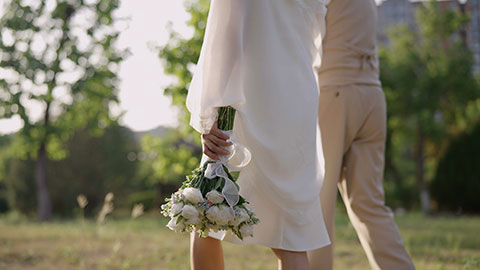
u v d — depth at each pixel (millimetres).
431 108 22938
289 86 1936
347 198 2746
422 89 22750
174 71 11523
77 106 21719
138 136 30625
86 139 26984
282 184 1891
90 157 26891
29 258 4699
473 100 22969
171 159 14016
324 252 2621
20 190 26719
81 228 7590
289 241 1903
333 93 2652
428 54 23297
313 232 1964
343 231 7062
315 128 2000
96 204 27016
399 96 23328
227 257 4707
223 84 1817
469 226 8602
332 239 2646
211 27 1869
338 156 2650
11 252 4973
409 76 23266
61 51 20484
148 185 30344
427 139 24078
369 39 2697
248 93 1911
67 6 20344
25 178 26703
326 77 2689
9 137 31328
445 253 4762
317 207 1995
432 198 20328
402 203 23734
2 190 32250
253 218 1736
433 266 3975
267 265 4309
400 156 29469
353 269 4133
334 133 2652
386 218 2662
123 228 7973
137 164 28719
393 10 27969
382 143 2773
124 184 27562
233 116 1848
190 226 1725
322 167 2156
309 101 1975
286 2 1980
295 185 1914
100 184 26938
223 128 1827
